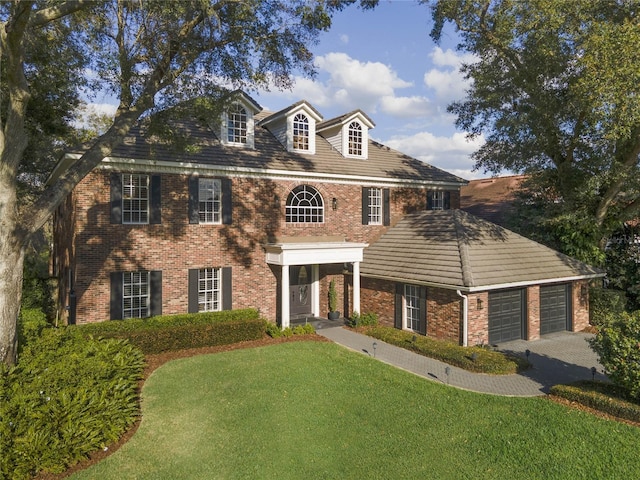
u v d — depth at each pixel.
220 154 17.86
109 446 8.18
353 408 9.93
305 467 7.54
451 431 8.79
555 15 14.62
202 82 13.16
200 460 7.75
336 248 18.28
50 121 20.70
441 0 17.19
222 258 17.53
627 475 7.06
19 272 9.61
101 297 15.12
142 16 11.25
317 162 20.59
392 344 15.68
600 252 19.72
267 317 18.72
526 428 8.77
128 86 11.58
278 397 10.51
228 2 11.41
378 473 7.35
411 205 22.94
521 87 18.36
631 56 13.11
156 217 16.06
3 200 9.20
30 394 7.68
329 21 12.25
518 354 14.48
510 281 15.47
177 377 11.91
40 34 12.66
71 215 16.36
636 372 9.03
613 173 17.56
